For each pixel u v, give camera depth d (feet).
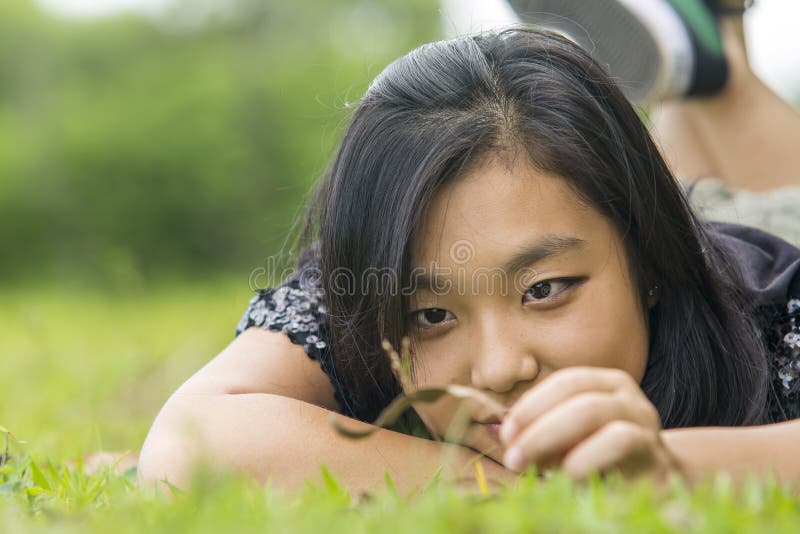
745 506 3.61
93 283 44.47
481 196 4.88
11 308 28.32
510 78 5.31
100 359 13.53
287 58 58.34
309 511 3.60
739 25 8.96
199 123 54.90
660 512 3.41
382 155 5.27
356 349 5.51
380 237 5.20
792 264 6.24
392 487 4.13
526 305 4.88
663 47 8.45
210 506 3.68
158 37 60.29
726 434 4.27
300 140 55.06
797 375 5.94
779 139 8.89
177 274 51.65
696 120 9.32
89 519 3.85
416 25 62.28
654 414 3.81
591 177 5.04
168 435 5.01
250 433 4.91
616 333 5.05
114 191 54.03
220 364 5.85
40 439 7.27
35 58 59.67
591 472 3.63
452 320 4.99
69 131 55.36
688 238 5.72
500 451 4.87
